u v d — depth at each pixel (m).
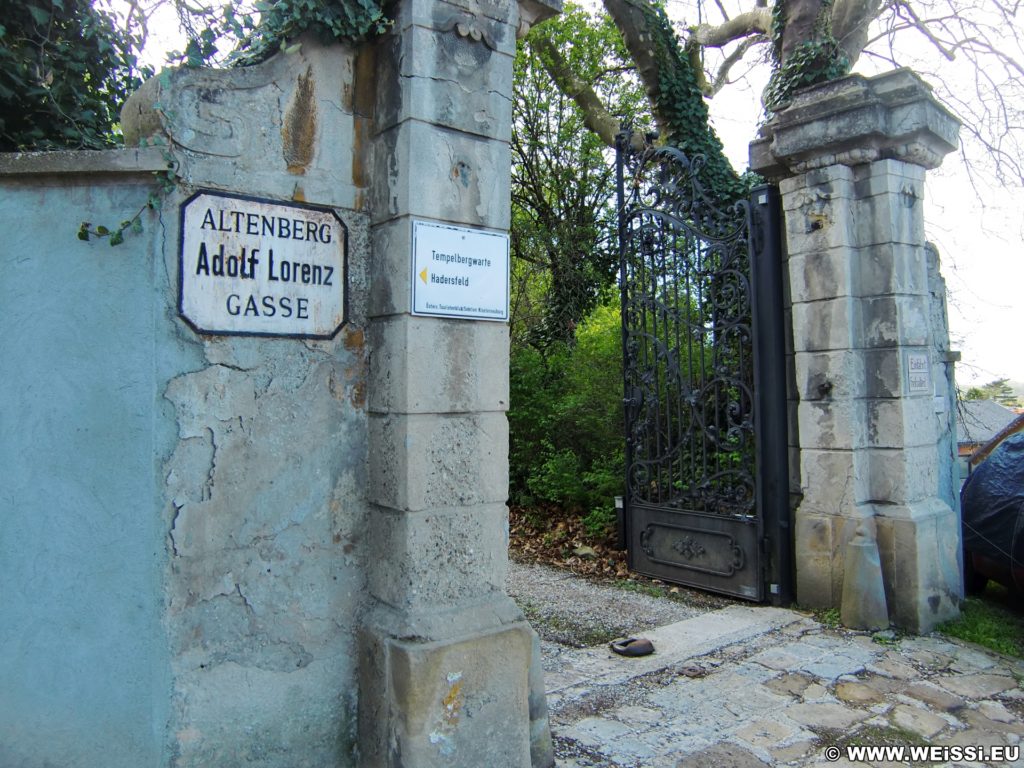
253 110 2.72
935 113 5.36
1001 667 4.61
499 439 3.09
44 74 3.48
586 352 8.95
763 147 5.95
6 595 2.63
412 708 2.67
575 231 11.09
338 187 2.95
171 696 2.48
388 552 2.90
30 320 2.63
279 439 2.77
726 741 3.59
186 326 2.55
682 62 8.59
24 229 2.64
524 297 11.20
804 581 5.70
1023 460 6.02
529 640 3.03
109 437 2.54
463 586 2.95
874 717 3.89
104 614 2.53
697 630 5.24
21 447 2.63
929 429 5.61
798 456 5.88
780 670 4.50
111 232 2.54
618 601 6.00
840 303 5.49
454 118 2.97
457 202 2.98
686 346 6.94
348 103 2.98
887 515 5.39
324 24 2.82
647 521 6.75
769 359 5.90
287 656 2.77
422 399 2.86
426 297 2.87
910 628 5.20
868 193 5.52
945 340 6.30
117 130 4.04
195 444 2.57
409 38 2.87
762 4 10.58
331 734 2.87
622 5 8.17
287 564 2.78
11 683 2.62
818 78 5.80
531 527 8.59
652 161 6.93
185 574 2.53
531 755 3.19
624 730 3.69
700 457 6.51
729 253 6.17
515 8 3.18
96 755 2.52
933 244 6.35
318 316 2.88
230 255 2.66
